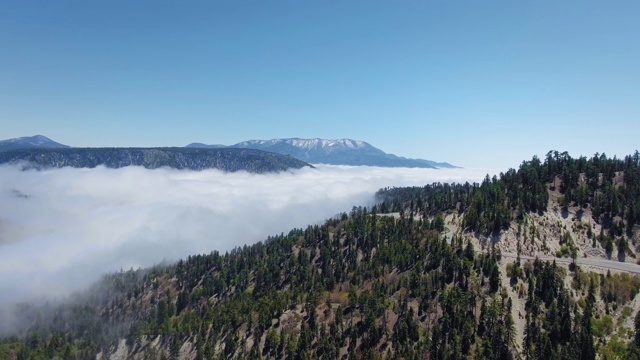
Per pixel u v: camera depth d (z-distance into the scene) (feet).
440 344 572.10
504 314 598.34
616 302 615.98
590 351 522.47
